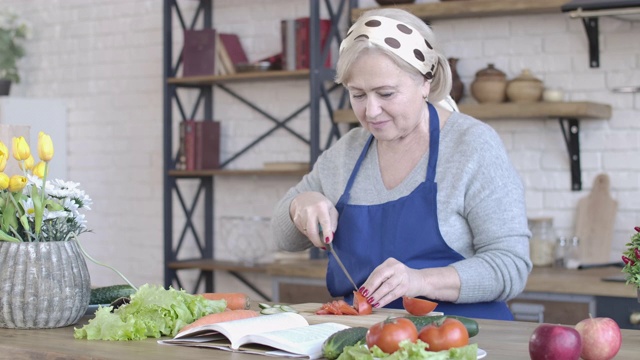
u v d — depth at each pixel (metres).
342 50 2.37
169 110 5.45
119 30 6.02
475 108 4.38
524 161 4.59
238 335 1.85
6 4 6.58
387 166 2.55
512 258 2.36
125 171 6.01
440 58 2.44
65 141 6.26
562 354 1.58
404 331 1.61
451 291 2.31
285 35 4.99
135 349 1.86
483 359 1.69
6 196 2.24
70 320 2.23
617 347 1.67
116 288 2.50
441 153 2.47
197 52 5.34
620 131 4.36
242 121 5.51
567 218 4.48
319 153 4.86
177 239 5.75
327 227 2.48
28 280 2.17
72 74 6.25
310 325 1.95
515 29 4.61
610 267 4.23
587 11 4.02
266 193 5.44
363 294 2.24
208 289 5.63
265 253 5.28
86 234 6.19
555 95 4.34
